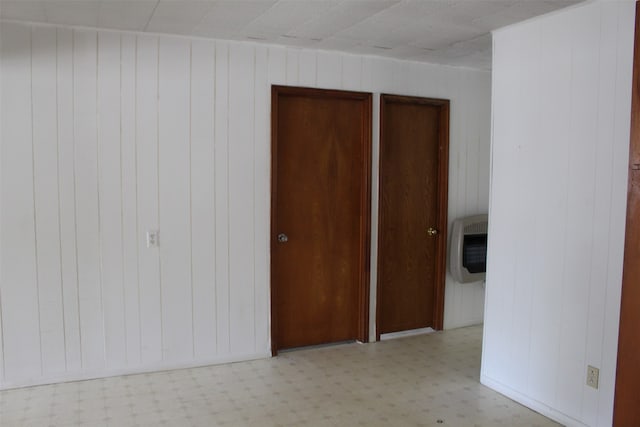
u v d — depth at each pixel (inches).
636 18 97.0
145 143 138.5
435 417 119.3
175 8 115.3
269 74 150.1
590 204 110.5
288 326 161.8
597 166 108.9
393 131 172.1
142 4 112.6
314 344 165.9
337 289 167.3
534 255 123.6
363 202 165.8
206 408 121.9
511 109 128.9
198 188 144.5
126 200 137.6
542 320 121.8
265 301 154.7
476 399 129.3
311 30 133.4
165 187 141.1
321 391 132.3
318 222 162.4
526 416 120.7
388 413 120.9
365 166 164.7
